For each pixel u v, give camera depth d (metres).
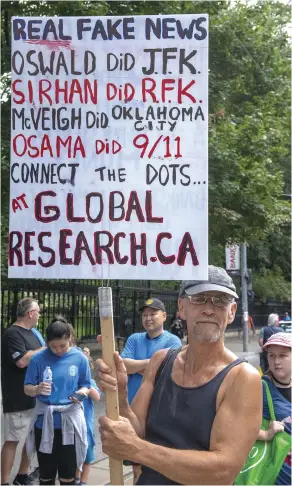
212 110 14.38
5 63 11.66
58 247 3.38
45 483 5.43
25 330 6.14
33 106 3.45
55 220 3.39
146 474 2.83
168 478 2.73
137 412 2.91
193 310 2.81
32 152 3.43
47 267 3.38
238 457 2.61
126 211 3.35
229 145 14.13
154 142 3.38
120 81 3.42
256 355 22.45
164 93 3.39
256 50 15.27
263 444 3.74
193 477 2.57
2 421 6.56
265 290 34.41
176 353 2.95
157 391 2.87
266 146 14.64
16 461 7.10
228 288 2.81
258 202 14.71
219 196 13.93
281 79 15.80
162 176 3.35
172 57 3.39
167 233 3.31
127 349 5.91
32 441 5.52
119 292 15.23
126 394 2.87
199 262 3.29
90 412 5.93
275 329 7.02
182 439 2.71
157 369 2.97
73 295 13.27
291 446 3.70
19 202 3.42
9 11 11.70
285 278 37.88
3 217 10.19
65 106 3.44
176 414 2.75
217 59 14.55
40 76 3.45
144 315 5.92
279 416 3.76
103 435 2.63
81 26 3.44
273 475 3.68
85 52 3.44
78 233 3.37
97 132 3.41
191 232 3.30
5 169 10.71
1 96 11.72
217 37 14.16
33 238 3.39
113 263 3.34
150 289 17.16
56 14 11.70
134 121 3.40
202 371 2.78
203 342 2.77
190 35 3.39
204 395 2.71
